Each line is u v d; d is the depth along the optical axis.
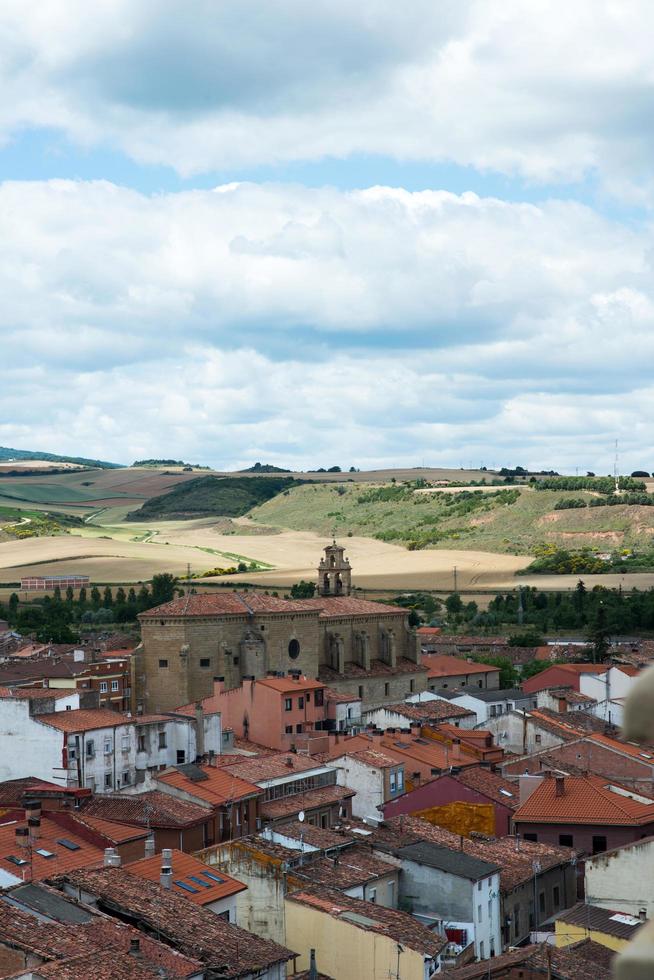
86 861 102.94
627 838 132.38
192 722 155.62
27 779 135.00
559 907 127.75
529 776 145.88
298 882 105.50
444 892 113.06
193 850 118.38
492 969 90.69
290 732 187.88
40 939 78.88
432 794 145.12
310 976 88.88
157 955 81.12
